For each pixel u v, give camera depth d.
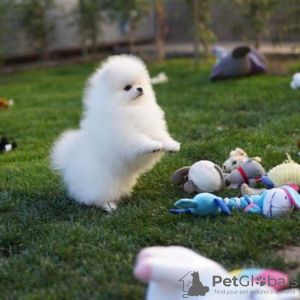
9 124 2.37
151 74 3.64
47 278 1.11
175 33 5.22
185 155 1.74
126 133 1.34
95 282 1.09
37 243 1.24
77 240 1.24
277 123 2.02
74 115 2.49
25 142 2.09
